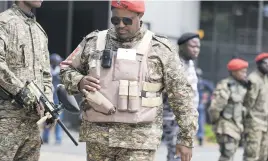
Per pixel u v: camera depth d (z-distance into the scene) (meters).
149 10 25.50
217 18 33.25
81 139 7.91
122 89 7.57
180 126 7.90
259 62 15.38
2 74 8.12
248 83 15.25
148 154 7.71
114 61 7.66
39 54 8.73
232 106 14.74
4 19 8.43
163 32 26.16
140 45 7.75
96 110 7.64
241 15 33.56
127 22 7.61
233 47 33.25
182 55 12.67
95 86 7.62
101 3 26.00
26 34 8.57
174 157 12.21
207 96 26.02
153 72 7.73
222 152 14.81
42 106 8.32
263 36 33.88
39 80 8.68
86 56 7.95
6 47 8.38
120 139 7.63
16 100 8.26
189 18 29.56
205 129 25.91
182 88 7.82
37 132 8.74
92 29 26.11
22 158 8.75
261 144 15.55
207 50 32.81
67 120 24.77
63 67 8.12
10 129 8.39
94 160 7.85
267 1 34.03
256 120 15.33
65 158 16.88
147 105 7.65
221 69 32.66
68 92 8.04
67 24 26.36
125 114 7.57
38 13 26.31
